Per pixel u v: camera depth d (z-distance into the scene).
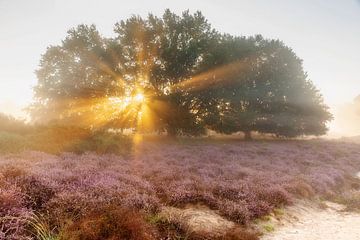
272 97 40.41
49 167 11.16
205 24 38.50
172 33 37.09
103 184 9.12
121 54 36.09
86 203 7.30
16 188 7.08
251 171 16.06
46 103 37.25
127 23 36.28
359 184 17.83
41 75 37.28
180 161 17.88
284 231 9.06
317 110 42.66
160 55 35.41
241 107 40.44
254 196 11.07
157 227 7.35
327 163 23.19
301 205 12.20
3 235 5.19
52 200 7.14
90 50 36.16
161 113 34.50
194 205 9.83
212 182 12.48
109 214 6.59
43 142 16.89
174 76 35.72
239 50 39.00
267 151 27.06
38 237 5.59
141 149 21.39
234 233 7.56
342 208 12.91
